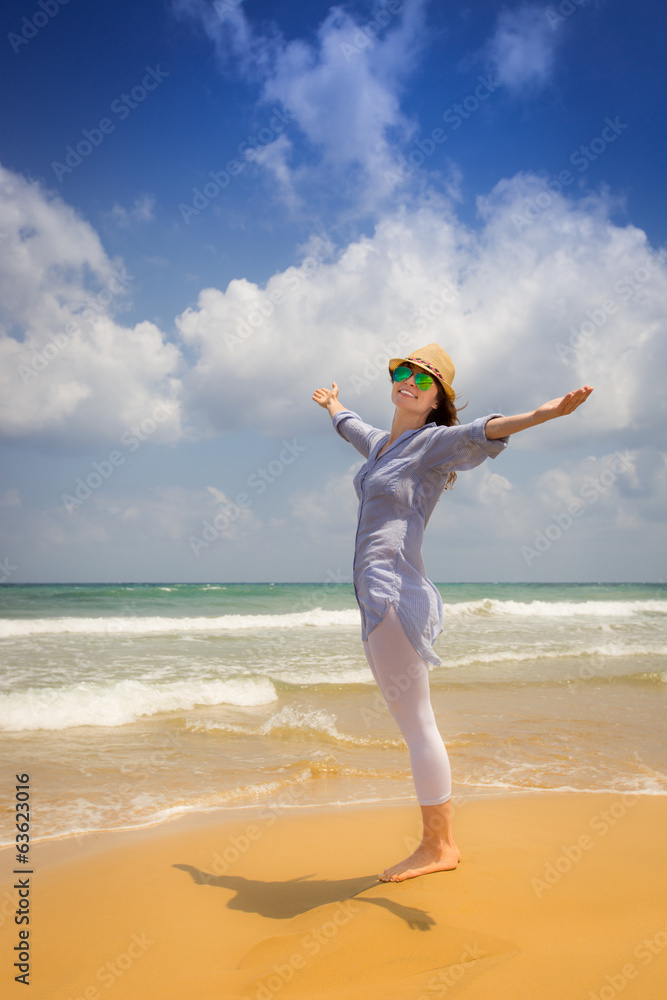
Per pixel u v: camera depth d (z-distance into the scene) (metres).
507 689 8.56
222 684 7.66
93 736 5.92
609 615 22.62
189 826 3.60
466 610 23.02
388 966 1.82
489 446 2.21
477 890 2.33
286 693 8.05
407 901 2.23
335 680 8.80
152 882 2.74
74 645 12.07
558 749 5.45
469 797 4.05
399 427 2.60
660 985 1.67
